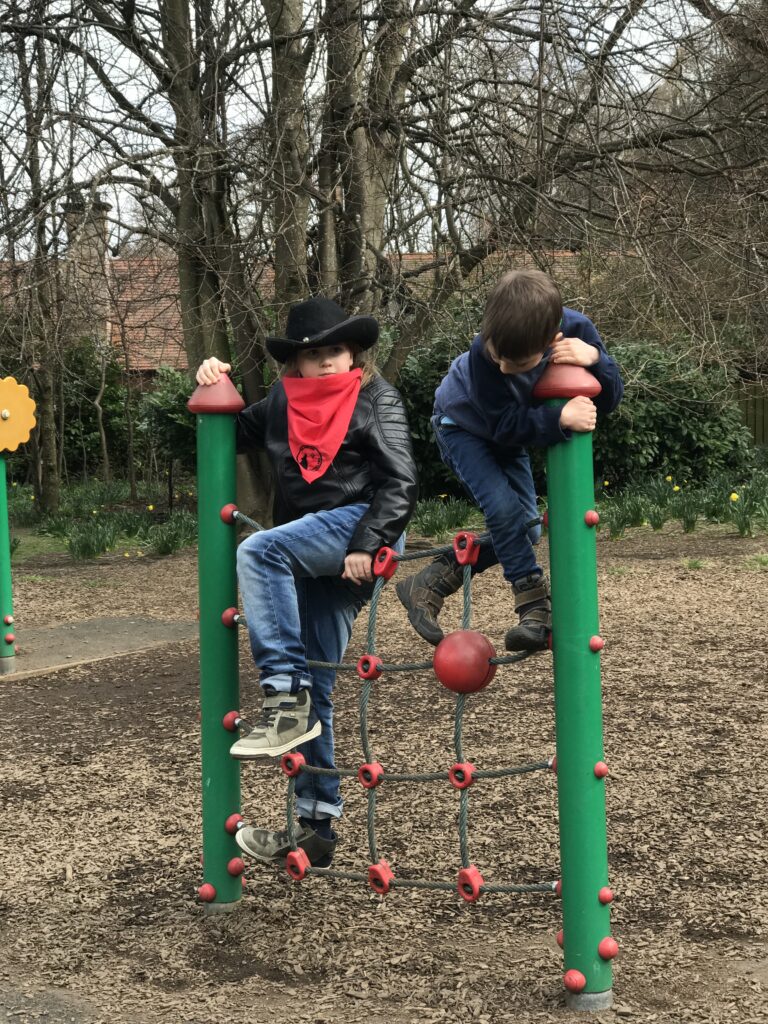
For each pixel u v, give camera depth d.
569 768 2.70
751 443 21.12
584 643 2.70
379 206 11.59
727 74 10.29
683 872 3.54
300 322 3.10
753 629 7.21
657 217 9.43
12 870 3.78
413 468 3.04
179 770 4.88
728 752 4.75
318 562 3.00
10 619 7.05
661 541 11.50
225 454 3.28
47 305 9.81
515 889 2.78
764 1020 2.58
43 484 17.52
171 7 11.12
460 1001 2.74
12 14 10.20
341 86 10.25
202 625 3.32
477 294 9.90
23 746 5.41
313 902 3.43
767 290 9.50
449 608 8.62
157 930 3.25
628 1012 2.65
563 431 2.64
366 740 2.95
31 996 2.85
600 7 9.12
